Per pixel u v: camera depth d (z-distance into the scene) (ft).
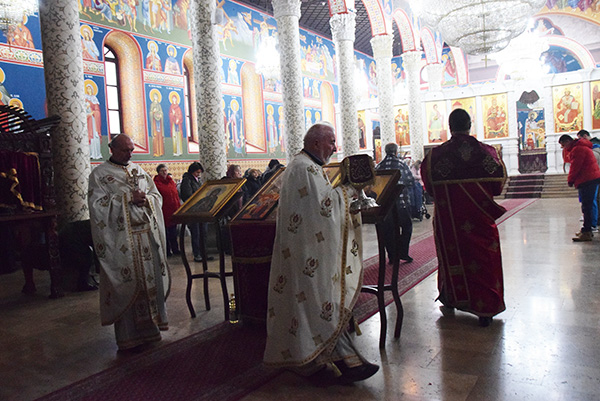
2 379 10.67
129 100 45.24
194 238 24.27
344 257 9.02
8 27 27.32
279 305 9.16
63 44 21.26
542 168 62.64
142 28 45.96
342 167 9.29
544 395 8.24
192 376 10.12
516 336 11.07
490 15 37.06
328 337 8.69
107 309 11.70
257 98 61.31
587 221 22.49
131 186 12.23
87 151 22.25
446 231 12.22
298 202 8.93
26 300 18.21
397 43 92.38
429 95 64.13
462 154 11.91
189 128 52.47
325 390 9.05
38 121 18.25
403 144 67.97
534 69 58.08
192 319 14.30
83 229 19.16
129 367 10.86
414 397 8.50
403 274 18.20
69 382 10.30
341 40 40.88
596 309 12.61
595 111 55.06
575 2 80.28
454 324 12.22
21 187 17.62
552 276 16.31
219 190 14.65
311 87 73.97
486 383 8.84
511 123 59.98
